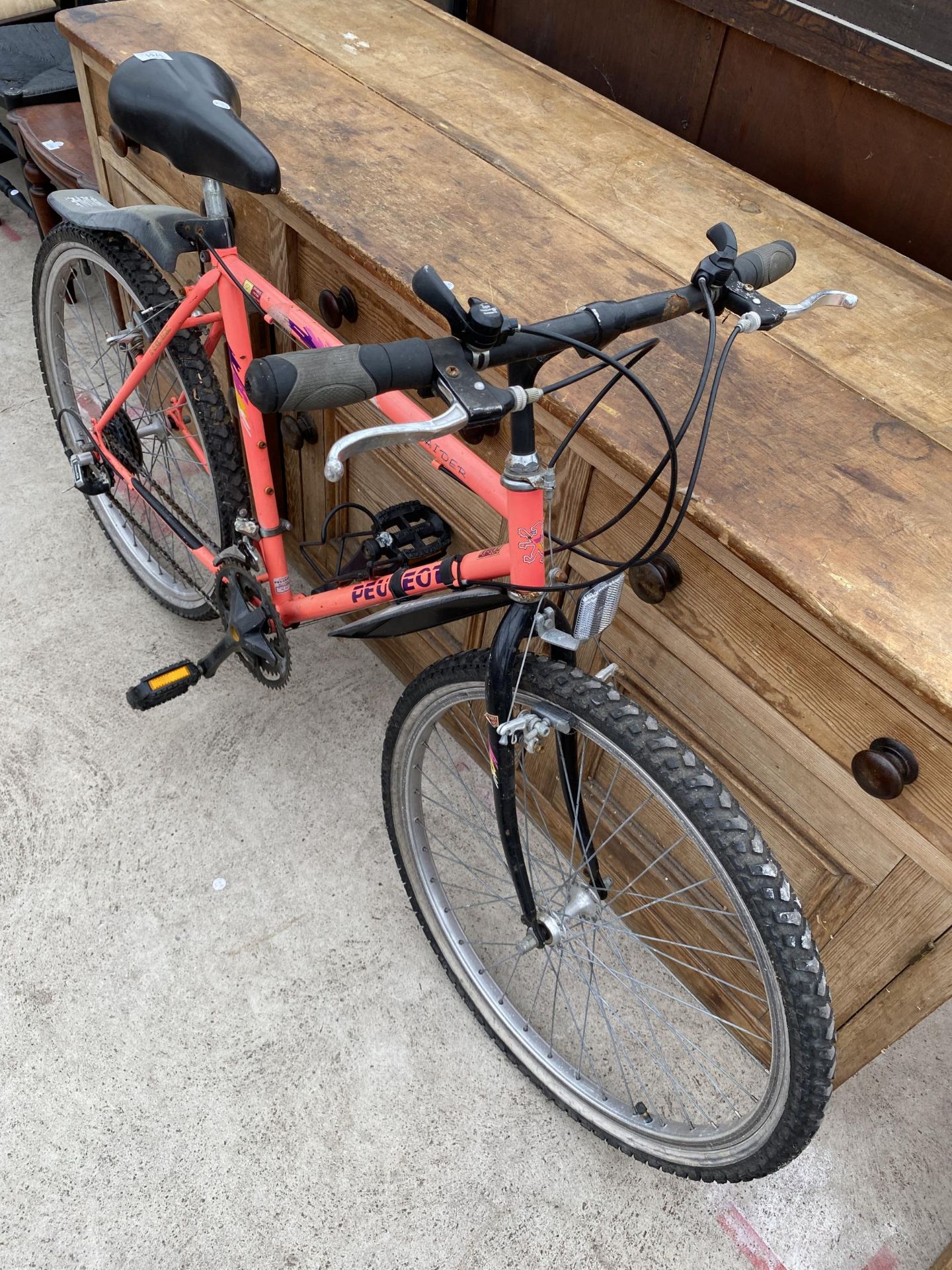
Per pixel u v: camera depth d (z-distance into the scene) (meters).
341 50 1.81
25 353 2.67
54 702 1.90
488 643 1.70
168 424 1.83
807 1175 1.45
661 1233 1.38
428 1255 1.33
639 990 1.64
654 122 1.92
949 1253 1.30
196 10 1.87
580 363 1.25
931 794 1.03
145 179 1.91
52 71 2.48
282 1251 1.32
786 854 1.27
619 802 1.57
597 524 1.30
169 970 1.57
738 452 1.13
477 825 1.81
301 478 1.99
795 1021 1.04
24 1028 1.48
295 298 1.66
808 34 1.54
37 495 2.30
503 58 1.86
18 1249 1.29
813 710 1.12
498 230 1.41
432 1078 1.50
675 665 1.29
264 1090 1.46
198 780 1.81
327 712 1.95
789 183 1.73
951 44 1.38
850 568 1.02
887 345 1.32
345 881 1.70
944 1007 1.69
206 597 1.81
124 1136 1.39
